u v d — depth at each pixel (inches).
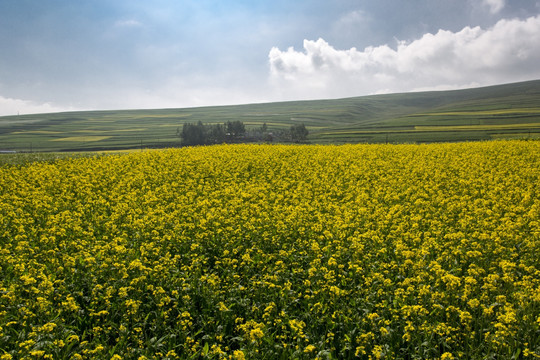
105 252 490.6
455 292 384.2
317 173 1098.1
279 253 486.6
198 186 931.3
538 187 844.6
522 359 308.0
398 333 338.3
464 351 320.5
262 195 818.8
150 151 1673.2
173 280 418.3
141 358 286.5
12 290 374.0
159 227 580.7
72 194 858.8
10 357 289.9
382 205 743.1
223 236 549.3
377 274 405.7
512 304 359.9
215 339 340.2
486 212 638.5
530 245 479.5
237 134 6131.9
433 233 565.6
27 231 606.9
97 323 360.8
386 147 1654.8
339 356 329.4
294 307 388.5
